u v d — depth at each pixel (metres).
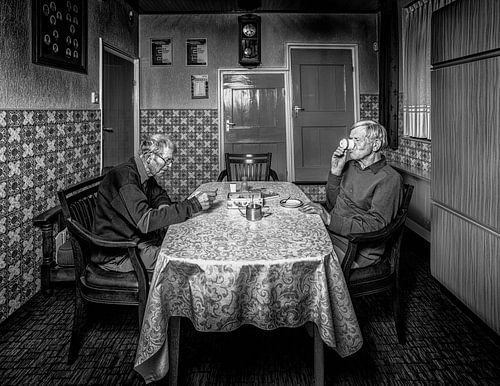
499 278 2.00
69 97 3.26
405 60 4.32
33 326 2.35
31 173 2.69
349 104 5.19
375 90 5.20
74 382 1.84
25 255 2.61
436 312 2.50
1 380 1.85
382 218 1.93
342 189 2.23
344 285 1.56
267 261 1.45
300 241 1.65
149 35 5.07
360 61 5.17
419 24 3.98
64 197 1.94
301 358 2.02
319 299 1.50
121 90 4.64
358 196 2.09
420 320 2.40
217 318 1.47
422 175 3.76
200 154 5.20
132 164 2.07
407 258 3.51
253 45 4.93
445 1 3.48
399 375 1.89
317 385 1.60
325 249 1.57
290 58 5.12
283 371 1.92
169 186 5.25
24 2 2.61
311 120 5.19
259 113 5.18
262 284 1.46
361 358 2.02
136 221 1.88
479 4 2.10
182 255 1.51
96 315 2.47
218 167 5.20
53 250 2.69
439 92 2.58
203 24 5.07
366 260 1.99
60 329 2.31
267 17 5.08
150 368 1.57
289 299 1.49
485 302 2.13
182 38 5.07
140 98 5.12
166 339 1.56
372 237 1.80
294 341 2.18
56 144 3.04
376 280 1.96
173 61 5.10
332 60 5.16
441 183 2.59
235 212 2.16
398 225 1.87
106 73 4.20
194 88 5.12
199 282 1.47
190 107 5.15
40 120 2.81
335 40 5.14
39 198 2.79
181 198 5.26
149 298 1.53
